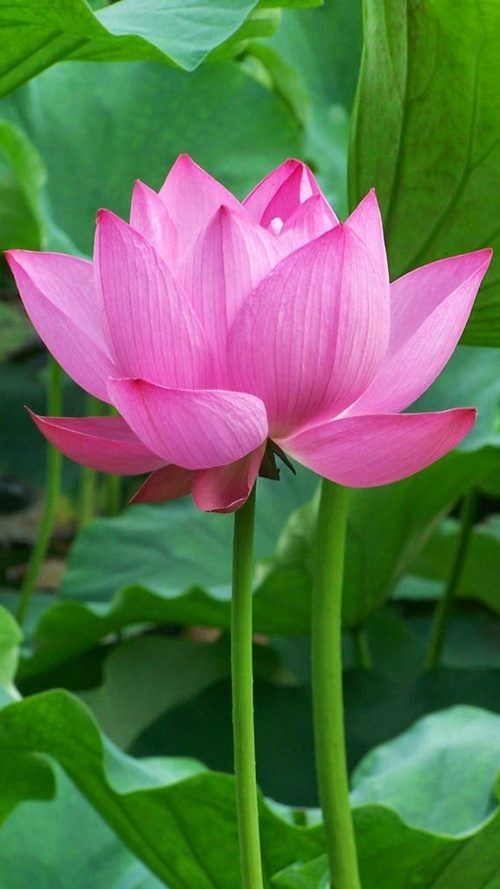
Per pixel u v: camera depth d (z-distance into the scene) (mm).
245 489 992
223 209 989
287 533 2016
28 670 2283
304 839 1324
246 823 1043
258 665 2381
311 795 2027
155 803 1327
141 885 1482
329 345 985
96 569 2504
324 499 1133
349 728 2133
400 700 2174
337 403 1007
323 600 1136
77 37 1278
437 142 1167
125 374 1018
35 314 1047
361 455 1001
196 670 2355
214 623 2199
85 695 2338
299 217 1021
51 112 2553
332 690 1138
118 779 1338
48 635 2201
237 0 1260
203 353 1000
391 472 1011
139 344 998
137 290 989
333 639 1139
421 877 1313
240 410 973
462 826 1427
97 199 2523
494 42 1123
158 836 1365
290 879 1261
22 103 2535
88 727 1316
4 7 1217
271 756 2100
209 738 2166
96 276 1006
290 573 2031
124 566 2494
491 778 1462
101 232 986
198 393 962
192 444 982
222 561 2490
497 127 1151
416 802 1461
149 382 959
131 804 1340
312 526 1999
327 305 980
